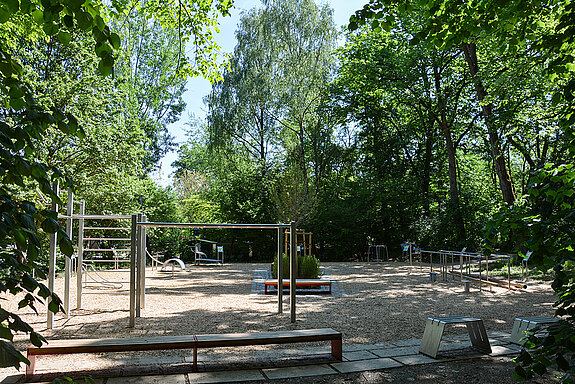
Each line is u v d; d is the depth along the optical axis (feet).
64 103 52.85
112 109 63.72
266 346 19.12
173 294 35.24
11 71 6.16
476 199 74.18
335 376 15.25
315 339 16.61
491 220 10.53
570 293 9.34
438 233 72.64
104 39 5.66
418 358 17.35
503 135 61.93
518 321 19.60
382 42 77.77
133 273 22.75
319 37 82.99
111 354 17.70
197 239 70.64
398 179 84.43
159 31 95.09
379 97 88.84
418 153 93.25
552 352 8.82
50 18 5.54
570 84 11.55
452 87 78.23
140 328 22.57
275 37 82.79
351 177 90.38
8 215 5.57
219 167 96.43
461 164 98.37
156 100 97.81
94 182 55.93
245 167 84.94
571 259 9.38
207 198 86.89
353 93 88.94
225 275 51.19
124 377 14.88
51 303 6.26
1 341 5.00
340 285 41.09
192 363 16.55
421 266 61.93
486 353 17.98
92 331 21.81
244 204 78.43
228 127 86.43
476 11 19.89
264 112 94.12
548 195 10.19
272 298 33.45
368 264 67.26
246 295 35.01
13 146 5.91
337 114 88.69
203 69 39.42
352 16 18.89
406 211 82.38
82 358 17.03
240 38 86.12
